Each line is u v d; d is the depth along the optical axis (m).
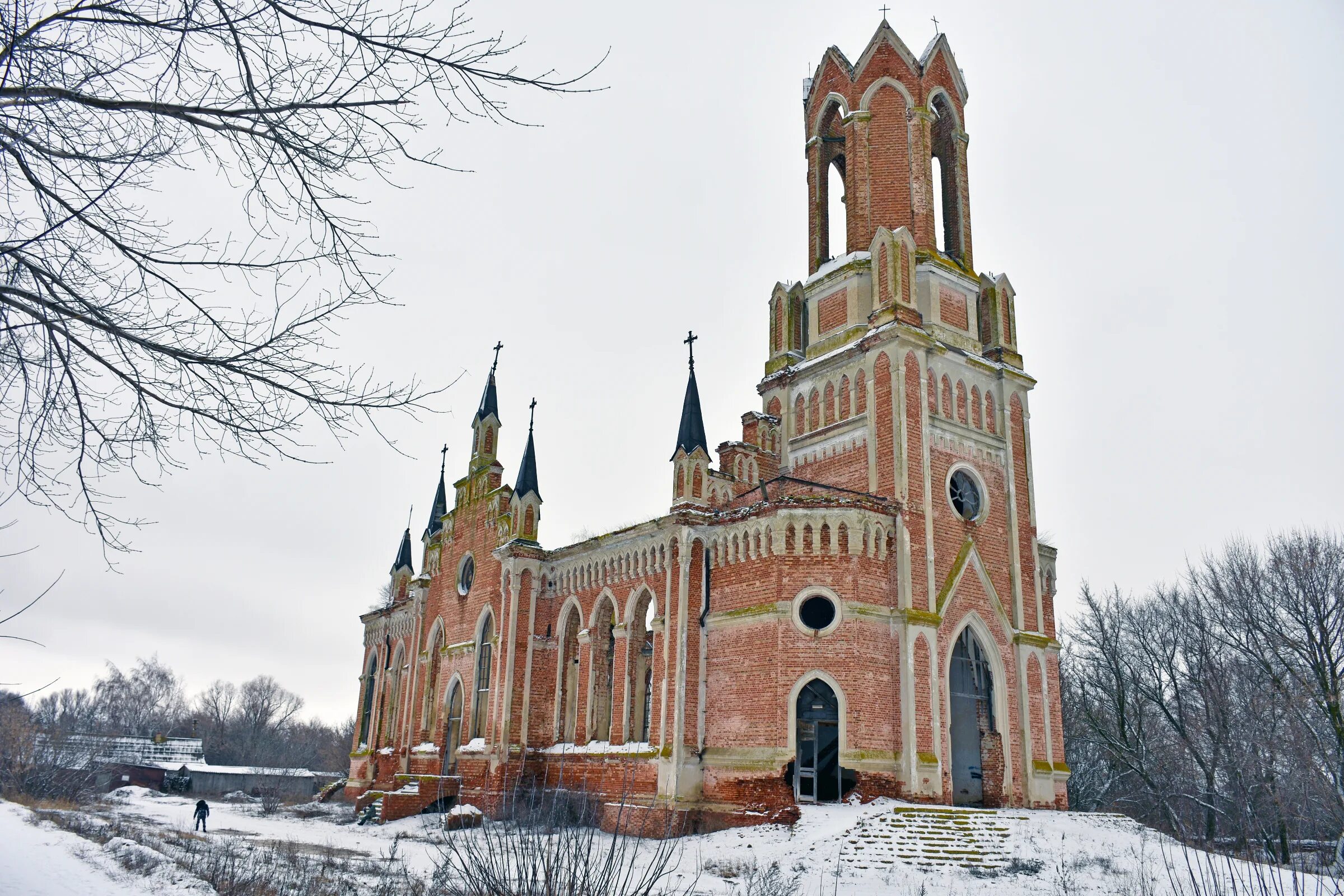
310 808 60.34
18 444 10.38
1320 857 28.52
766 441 41.53
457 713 49.91
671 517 37.62
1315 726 44.75
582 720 41.78
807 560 34.44
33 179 9.68
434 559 56.84
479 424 53.75
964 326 41.12
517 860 12.14
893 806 30.28
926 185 42.00
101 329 9.98
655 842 31.56
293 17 9.43
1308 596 45.28
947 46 44.97
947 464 37.47
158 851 28.00
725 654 35.59
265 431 10.75
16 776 54.56
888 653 33.62
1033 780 35.41
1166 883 23.88
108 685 124.19
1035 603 38.34
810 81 47.84
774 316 44.28
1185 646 53.31
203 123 9.88
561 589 45.47
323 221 10.47
